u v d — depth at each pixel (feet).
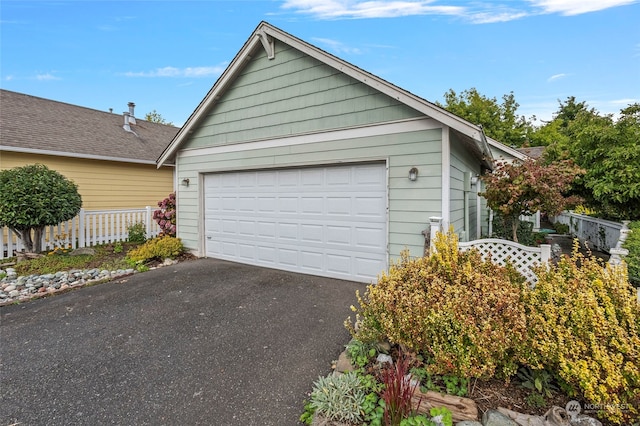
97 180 32.53
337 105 17.97
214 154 23.57
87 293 16.30
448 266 9.25
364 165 17.48
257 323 12.46
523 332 7.17
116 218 29.37
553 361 7.09
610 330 6.70
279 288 16.74
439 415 6.66
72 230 25.76
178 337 11.41
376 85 16.01
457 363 7.22
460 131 14.26
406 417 6.68
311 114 18.86
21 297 15.64
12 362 9.89
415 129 15.81
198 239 24.93
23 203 20.94
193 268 21.20
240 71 21.74
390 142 16.47
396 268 10.30
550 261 9.84
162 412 7.58
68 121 35.19
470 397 7.32
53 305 14.69
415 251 15.85
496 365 7.48
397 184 16.33
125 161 33.81
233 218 23.17
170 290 16.62
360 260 17.67
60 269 20.53
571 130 35.06
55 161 29.35
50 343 11.10
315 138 18.78
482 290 7.75
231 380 8.81
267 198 21.27
